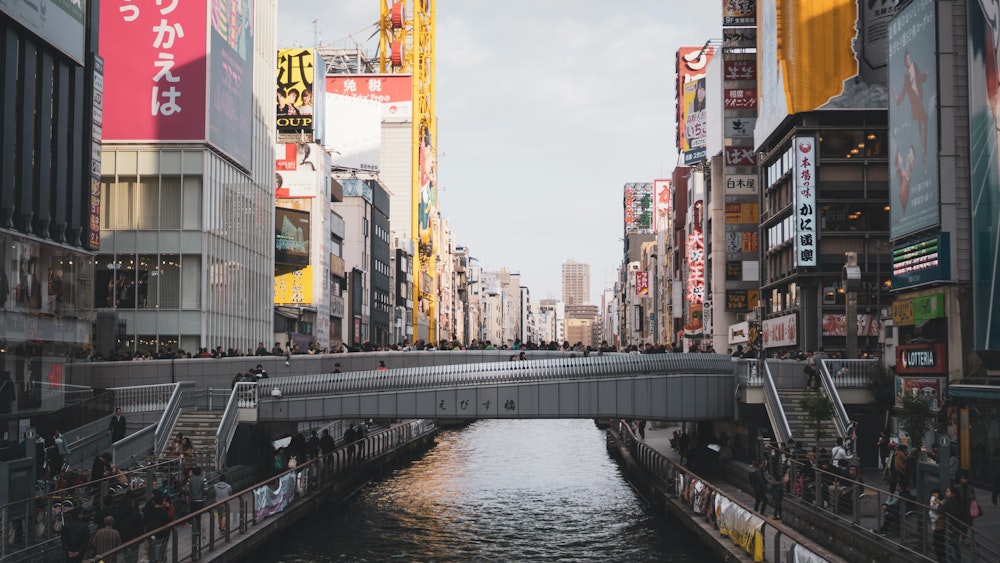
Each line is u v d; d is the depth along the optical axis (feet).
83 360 170.81
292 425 212.02
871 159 242.58
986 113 137.59
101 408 146.00
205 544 108.17
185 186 236.43
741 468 154.61
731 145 307.99
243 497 120.98
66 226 154.51
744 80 310.86
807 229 242.58
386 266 513.04
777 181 266.77
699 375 170.60
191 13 237.04
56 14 147.02
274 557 126.72
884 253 242.37
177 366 182.09
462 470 239.50
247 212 278.67
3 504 84.64
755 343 287.48
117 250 234.99
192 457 135.85
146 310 234.38
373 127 493.77
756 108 309.63
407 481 215.51
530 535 146.30
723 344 322.75
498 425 451.12
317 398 165.99
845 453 122.42
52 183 150.00
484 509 172.76
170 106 236.02
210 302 240.73
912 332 161.17
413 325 585.63
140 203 235.81
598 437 364.38
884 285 242.17
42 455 109.60
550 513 168.04
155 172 236.22
